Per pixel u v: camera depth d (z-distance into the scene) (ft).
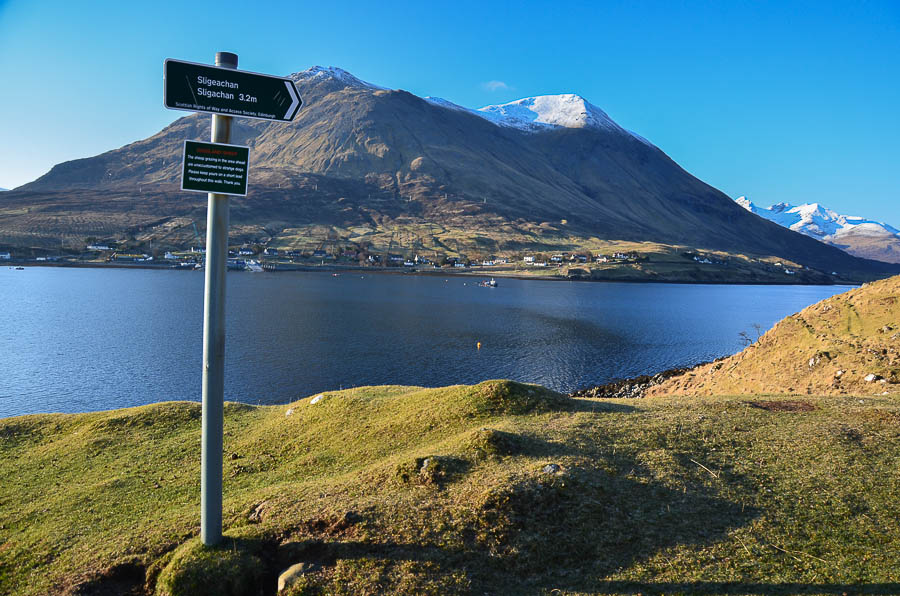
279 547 35.12
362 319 402.52
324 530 36.35
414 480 42.50
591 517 36.50
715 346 319.06
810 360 115.03
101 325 346.74
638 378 203.00
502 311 480.64
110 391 195.52
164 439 70.23
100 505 50.24
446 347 294.46
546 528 35.24
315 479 51.52
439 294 642.22
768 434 51.42
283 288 652.07
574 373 238.07
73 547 41.50
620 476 42.06
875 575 30.27
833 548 33.17
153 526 41.73
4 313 396.78
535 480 39.47
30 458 67.36
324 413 71.92
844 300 136.26
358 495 41.32
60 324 348.18
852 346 111.14
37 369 226.99
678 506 38.17
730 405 63.67
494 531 34.76
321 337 317.01
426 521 36.01
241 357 254.47
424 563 32.27
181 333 320.09
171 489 53.11
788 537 34.53
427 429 59.26
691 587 30.22
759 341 143.02
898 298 122.21
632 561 32.81
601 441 49.06
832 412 59.62
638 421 55.57
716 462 45.16
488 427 54.65
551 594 30.27
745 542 34.09
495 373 234.58
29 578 37.73
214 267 31.68
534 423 56.03
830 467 43.65
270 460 60.59
